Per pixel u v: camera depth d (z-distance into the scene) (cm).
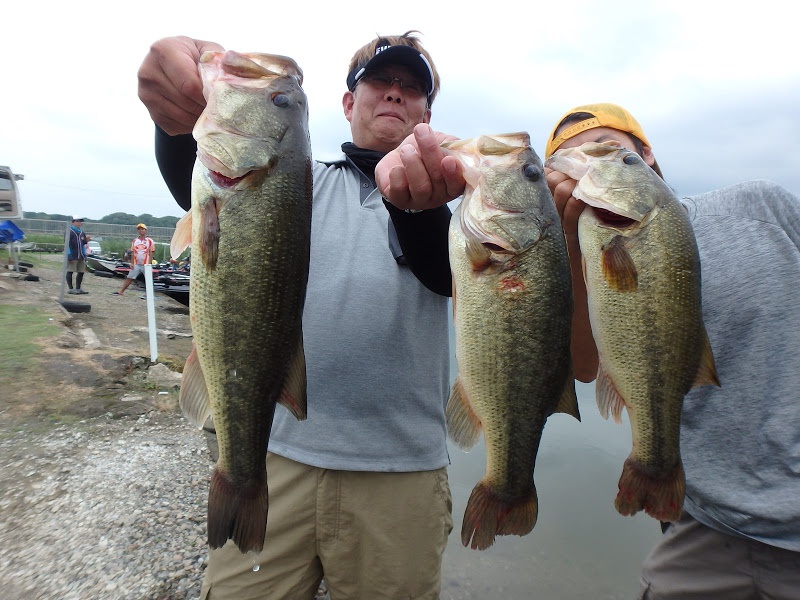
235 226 185
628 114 261
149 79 188
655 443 206
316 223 253
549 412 207
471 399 203
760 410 219
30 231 3934
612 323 208
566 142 260
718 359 231
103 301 1421
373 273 241
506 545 453
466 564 428
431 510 241
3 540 357
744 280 228
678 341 207
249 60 196
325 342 235
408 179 173
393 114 264
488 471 205
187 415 192
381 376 235
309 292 242
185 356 902
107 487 432
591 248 210
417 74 266
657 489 204
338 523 230
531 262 201
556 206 221
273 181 188
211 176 184
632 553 445
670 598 245
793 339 217
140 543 365
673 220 209
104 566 340
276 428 240
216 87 189
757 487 216
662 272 207
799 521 204
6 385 622
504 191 202
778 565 216
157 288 1628
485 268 199
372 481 232
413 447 238
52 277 1925
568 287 206
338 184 266
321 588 360
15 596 309
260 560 230
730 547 229
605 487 543
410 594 233
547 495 526
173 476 461
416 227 198
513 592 398
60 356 738
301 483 233
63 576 328
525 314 201
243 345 186
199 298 186
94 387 648
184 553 359
